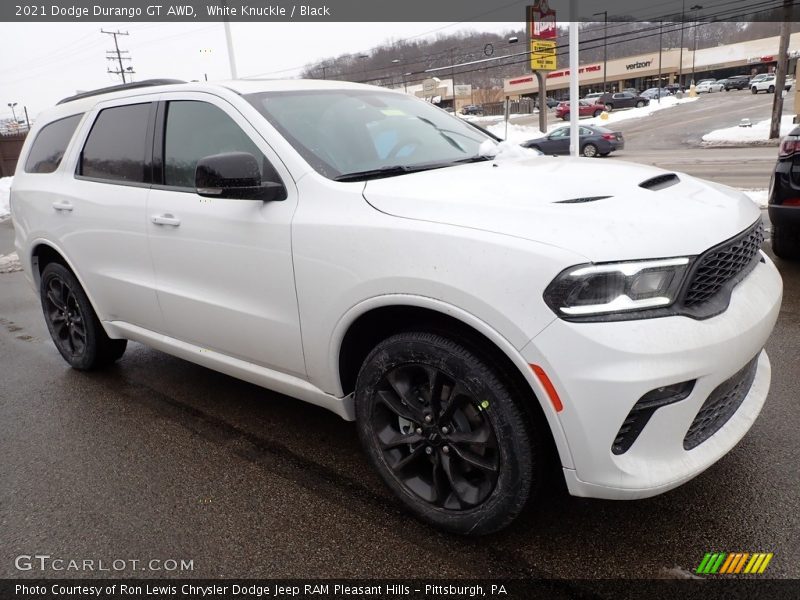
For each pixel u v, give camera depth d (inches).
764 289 93.2
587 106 1792.6
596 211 82.7
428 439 92.5
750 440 113.1
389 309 93.0
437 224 86.5
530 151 137.5
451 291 82.2
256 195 101.9
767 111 1359.5
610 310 75.8
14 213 171.3
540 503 99.9
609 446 77.1
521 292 77.7
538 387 77.9
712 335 79.0
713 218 88.0
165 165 126.6
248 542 95.3
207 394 150.6
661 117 1531.7
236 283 112.1
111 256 139.2
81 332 163.9
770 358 145.9
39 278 171.5
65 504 108.1
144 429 133.9
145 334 140.6
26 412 146.6
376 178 105.3
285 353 108.3
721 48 2938.0
